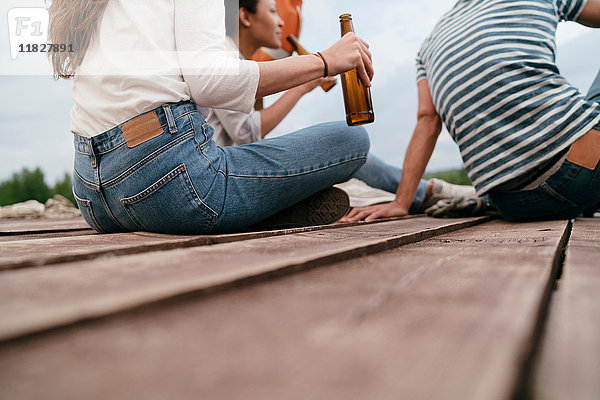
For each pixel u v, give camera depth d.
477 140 1.80
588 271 0.65
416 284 0.55
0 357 0.33
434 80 1.99
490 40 1.79
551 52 1.83
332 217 1.64
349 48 1.43
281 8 2.79
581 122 1.66
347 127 1.60
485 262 0.71
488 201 2.15
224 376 0.29
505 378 0.27
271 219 1.61
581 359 0.35
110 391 0.28
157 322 0.40
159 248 0.84
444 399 0.25
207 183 1.25
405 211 2.22
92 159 1.25
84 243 1.04
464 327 0.38
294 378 0.29
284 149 1.45
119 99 1.16
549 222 1.76
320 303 0.46
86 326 0.39
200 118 1.27
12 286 0.52
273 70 1.29
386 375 0.29
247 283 0.54
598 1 1.90
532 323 0.38
